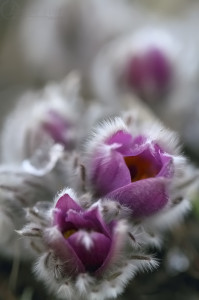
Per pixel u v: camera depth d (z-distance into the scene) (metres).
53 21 0.51
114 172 0.31
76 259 0.29
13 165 0.37
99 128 0.32
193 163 0.44
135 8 0.56
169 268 0.39
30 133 0.38
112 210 0.30
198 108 0.46
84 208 0.31
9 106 0.50
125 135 0.31
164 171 0.30
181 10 0.57
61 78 0.52
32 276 0.38
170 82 0.45
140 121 0.42
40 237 0.31
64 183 0.35
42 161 0.37
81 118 0.40
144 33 0.47
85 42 0.51
